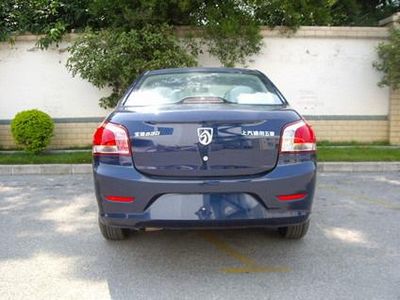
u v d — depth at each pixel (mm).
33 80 11117
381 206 6246
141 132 3803
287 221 3814
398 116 11438
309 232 5090
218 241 4797
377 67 11188
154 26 10219
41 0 10906
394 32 10672
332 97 11523
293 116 3945
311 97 11492
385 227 5281
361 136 11641
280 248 4586
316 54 11391
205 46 11078
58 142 11258
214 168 3756
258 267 4113
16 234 5113
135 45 9852
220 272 4008
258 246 4641
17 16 11047
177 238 4891
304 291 3617
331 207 6180
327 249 4559
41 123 9828
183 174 3764
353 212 5926
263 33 11156
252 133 3781
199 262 4242
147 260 4297
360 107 11586
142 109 4066
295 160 3846
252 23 10680
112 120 3934
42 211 6105
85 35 10180
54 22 11305
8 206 6406
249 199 3744
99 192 3885
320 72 11445
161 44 10047
